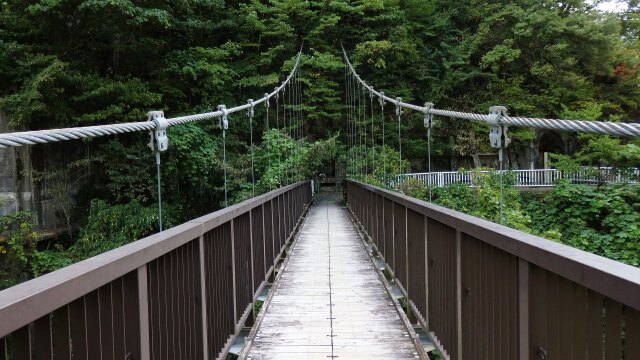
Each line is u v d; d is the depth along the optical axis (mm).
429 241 2748
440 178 15906
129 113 10664
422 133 19969
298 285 4445
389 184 10719
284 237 6293
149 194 11211
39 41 10953
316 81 18172
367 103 18875
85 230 9812
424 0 20344
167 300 1684
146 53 12531
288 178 10305
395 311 3607
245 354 2727
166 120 2275
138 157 10625
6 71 10227
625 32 20625
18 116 9367
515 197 9461
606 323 940
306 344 2922
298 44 18984
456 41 21234
